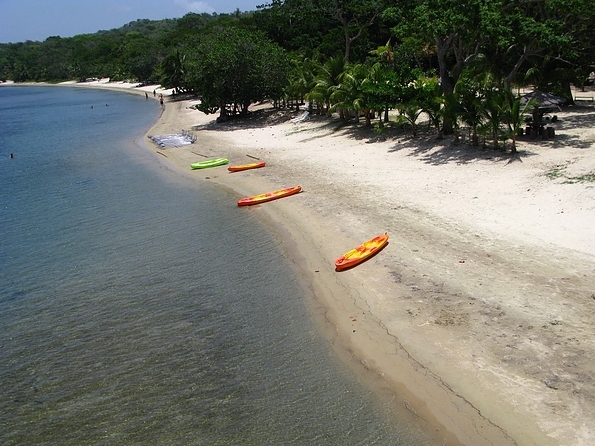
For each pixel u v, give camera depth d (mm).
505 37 25547
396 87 29609
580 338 11047
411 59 44438
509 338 11414
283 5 58656
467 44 27234
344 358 11875
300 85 41656
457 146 26438
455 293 13422
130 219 22953
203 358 12445
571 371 10188
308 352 12266
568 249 14766
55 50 176500
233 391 11188
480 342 11469
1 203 27016
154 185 28406
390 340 12148
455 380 10555
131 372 12156
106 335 13820
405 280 14477
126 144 42312
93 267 18172
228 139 38969
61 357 13000
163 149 38188
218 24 110500
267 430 9992
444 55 28531
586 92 40969
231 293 15414
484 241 16000
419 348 11680
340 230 18578
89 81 143125
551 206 17688
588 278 13211
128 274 17344
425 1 27328
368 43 53875
